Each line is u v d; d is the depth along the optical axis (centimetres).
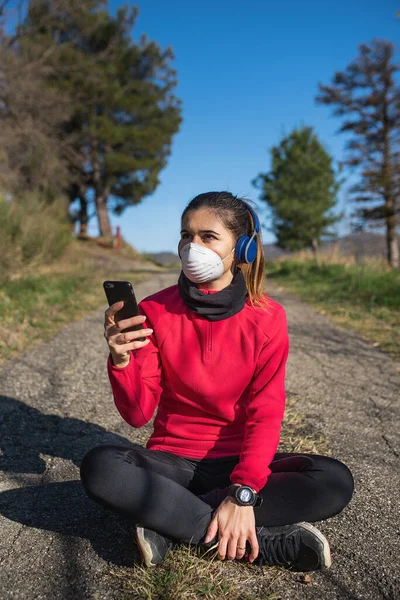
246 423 173
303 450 270
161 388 183
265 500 167
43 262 1086
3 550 180
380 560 178
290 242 2478
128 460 165
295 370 435
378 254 1359
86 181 3005
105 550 181
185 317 179
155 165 2922
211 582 162
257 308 180
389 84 3130
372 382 403
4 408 324
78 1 2188
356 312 704
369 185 3159
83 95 2536
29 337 518
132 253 2867
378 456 266
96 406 338
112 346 162
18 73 1861
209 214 173
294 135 2539
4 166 1692
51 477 238
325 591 161
